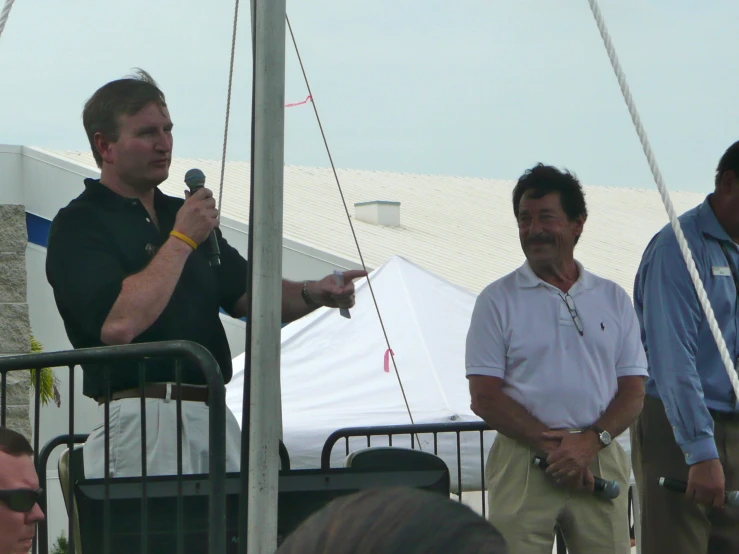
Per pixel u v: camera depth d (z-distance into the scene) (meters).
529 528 7.53
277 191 5.95
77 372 29.70
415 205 48.41
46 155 34.53
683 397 7.69
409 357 16.77
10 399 14.68
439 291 18.58
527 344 7.73
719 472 7.63
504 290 7.93
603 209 52.94
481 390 7.74
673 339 7.80
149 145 7.18
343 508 1.69
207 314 7.35
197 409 7.07
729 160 7.91
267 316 5.86
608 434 7.60
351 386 16.19
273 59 5.97
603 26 5.92
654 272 8.01
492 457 7.97
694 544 8.09
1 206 14.95
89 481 6.18
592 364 7.75
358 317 17.81
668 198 6.07
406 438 13.18
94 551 6.12
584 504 7.58
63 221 6.93
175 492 6.11
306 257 34.31
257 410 5.80
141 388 6.16
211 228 6.91
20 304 14.88
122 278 6.74
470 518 1.67
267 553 5.71
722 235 7.96
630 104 5.97
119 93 7.23
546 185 7.97
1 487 6.18
